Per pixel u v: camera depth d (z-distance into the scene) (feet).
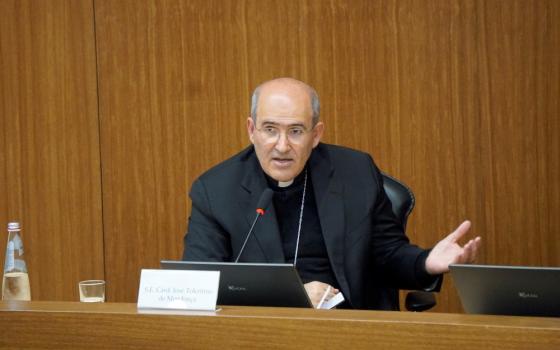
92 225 31.50
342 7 29.89
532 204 29.43
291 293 14.35
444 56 29.53
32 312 12.42
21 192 31.81
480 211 29.66
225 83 30.48
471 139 29.55
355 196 19.85
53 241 31.73
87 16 31.09
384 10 29.71
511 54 29.25
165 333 11.91
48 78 31.40
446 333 10.71
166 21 30.71
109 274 31.50
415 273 18.84
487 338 10.53
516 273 12.57
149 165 31.04
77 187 31.50
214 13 30.42
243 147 30.48
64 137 31.45
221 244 19.53
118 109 31.12
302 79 30.12
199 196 19.92
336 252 19.20
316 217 19.98
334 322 11.17
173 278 12.70
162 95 30.83
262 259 19.07
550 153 29.25
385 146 29.86
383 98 29.84
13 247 18.01
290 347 11.37
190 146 30.76
